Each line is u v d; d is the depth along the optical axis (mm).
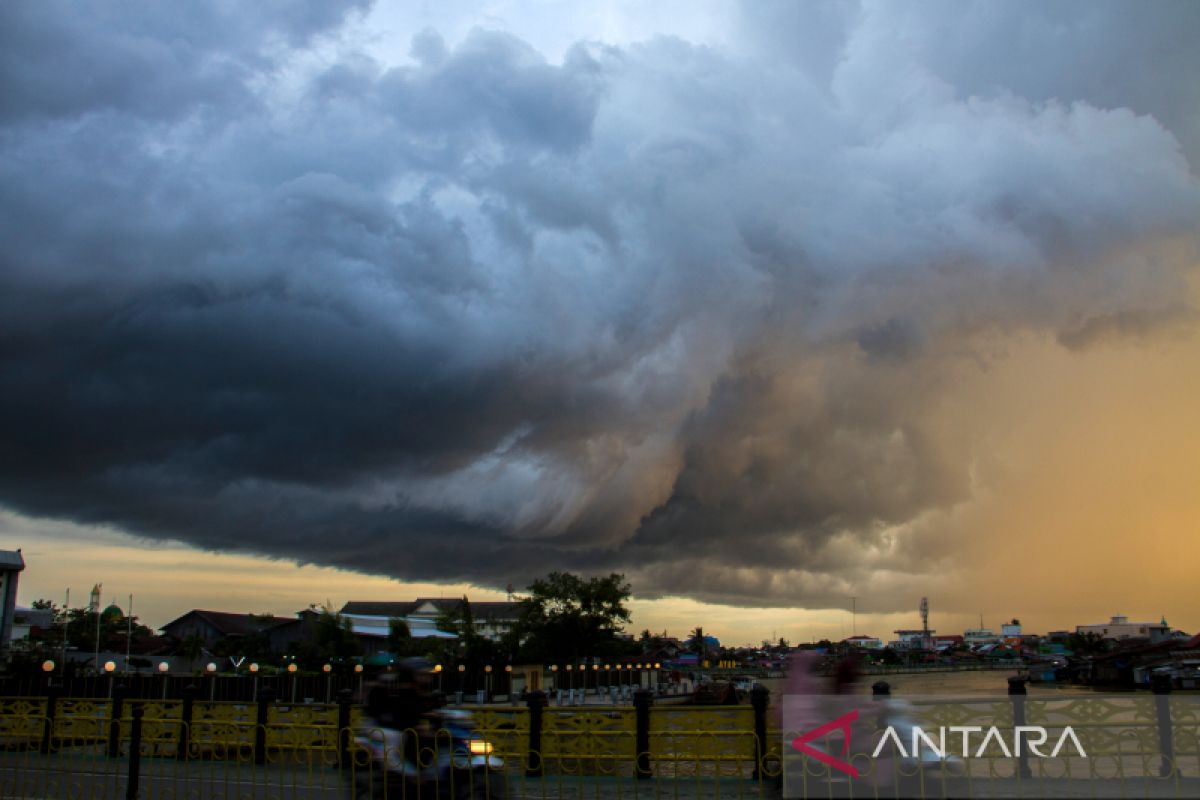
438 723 11547
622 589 117375
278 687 62719
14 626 83312
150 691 38281
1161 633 157375
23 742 16062
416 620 118875
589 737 14273
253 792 12844
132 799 13312
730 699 50625
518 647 107562
